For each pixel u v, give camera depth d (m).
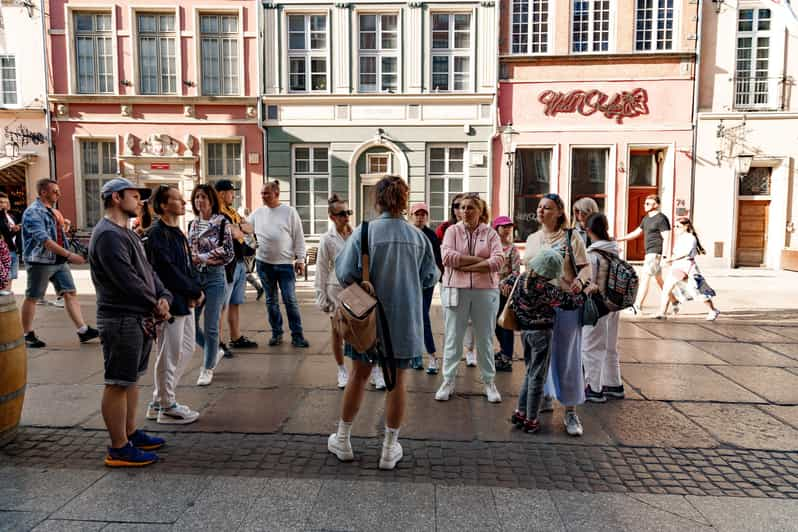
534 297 4.13
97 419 4.51
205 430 4.31
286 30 16.72
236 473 3.58
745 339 7.57
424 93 16.58
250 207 17.25
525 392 4.39
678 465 3.80
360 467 3.69
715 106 16.27
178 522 2.98
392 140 16.83
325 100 16.72
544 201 4.57
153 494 3.27
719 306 10.16
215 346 5.42
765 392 5.36
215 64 17.12
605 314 4.84
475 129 16.70
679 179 16.41
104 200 3.65
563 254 4.41
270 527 2.94
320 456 3.86
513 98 16.64
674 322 8.73
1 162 17.08
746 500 3.30
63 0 16.77
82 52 17.12
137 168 17.22
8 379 3.94
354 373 3.68
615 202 16.61
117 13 16.83
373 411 4.75
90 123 17.14
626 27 16.22
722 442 4.19
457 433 4.31
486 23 16.39
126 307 3.58
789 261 15.91
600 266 4.80
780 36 16.06
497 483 3.49
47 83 17.00
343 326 3.40
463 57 16.70
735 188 16.30
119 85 17.02
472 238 4.98
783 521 3.07
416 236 3.68
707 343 7.33
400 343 3.55
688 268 8.77
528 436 4.27
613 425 4.51
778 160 16.17
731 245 16.44
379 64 16.80
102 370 5.88
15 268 9.50
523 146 16.70
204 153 17.25
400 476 3.56
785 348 7.07
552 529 2.95
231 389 5.31
